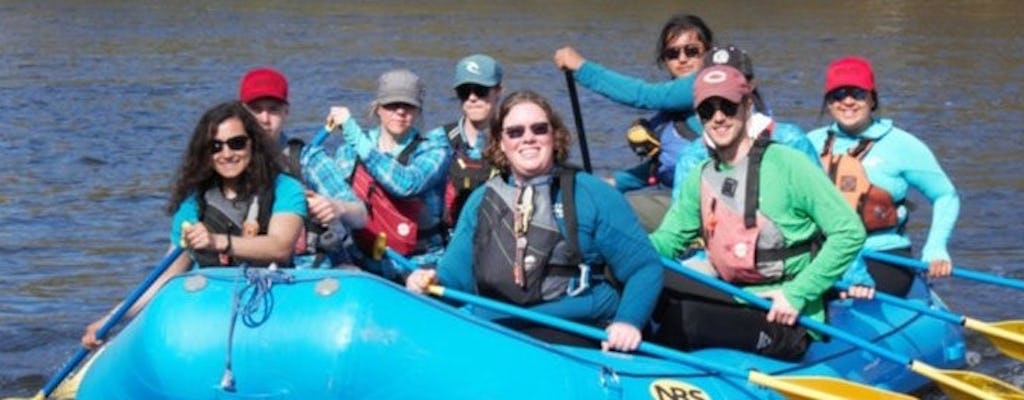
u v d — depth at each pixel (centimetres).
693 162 662
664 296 616
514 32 2662
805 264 600
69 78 1927
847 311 692
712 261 615
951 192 738
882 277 730
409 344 501
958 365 756
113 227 1112
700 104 589
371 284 503
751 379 561
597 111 1703
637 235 551
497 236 551
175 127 1573
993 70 2228
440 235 695
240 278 506
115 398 518
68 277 969
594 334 547
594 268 559
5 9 2886
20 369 771
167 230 1106
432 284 557
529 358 521
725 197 598
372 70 2088
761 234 594
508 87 1906
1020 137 1634
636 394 539
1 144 1443
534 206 547
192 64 2106
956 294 971
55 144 1453
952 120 1753
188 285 510
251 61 2156
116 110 1675
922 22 2989
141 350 506
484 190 560
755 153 593
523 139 540
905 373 698
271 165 559
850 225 577
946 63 2314
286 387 493
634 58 2303
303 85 1909
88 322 865
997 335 665
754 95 666
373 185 672
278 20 2811
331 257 627
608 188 552
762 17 3041
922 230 1156
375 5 3192
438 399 502
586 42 2517
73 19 2734
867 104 734
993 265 1057
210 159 553
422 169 666
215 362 496
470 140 713
